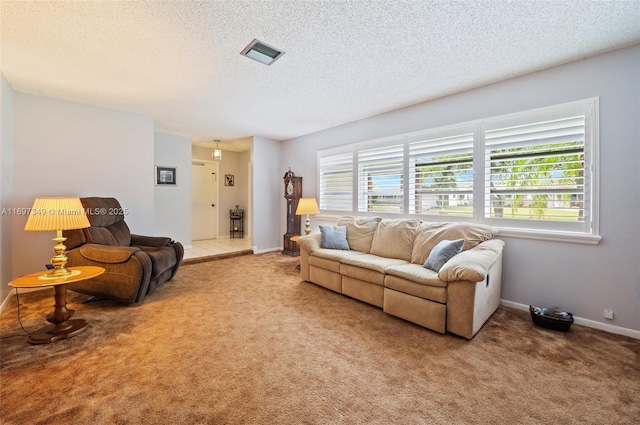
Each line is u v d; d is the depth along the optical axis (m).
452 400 1.48
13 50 2.25
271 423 1.33
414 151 3.56
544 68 2.56
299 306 2.79
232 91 3.12
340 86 2.97
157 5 1.71
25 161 3.16
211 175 6.96
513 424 1.33
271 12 1.79
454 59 2.40
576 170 2.43
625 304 2.22
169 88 3.03
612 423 1.33
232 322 2.42
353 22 1.90
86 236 2.90
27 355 1.87
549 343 2.07
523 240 2.70
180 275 3.90
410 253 3.06
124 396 1.49
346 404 1.45
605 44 2.16
